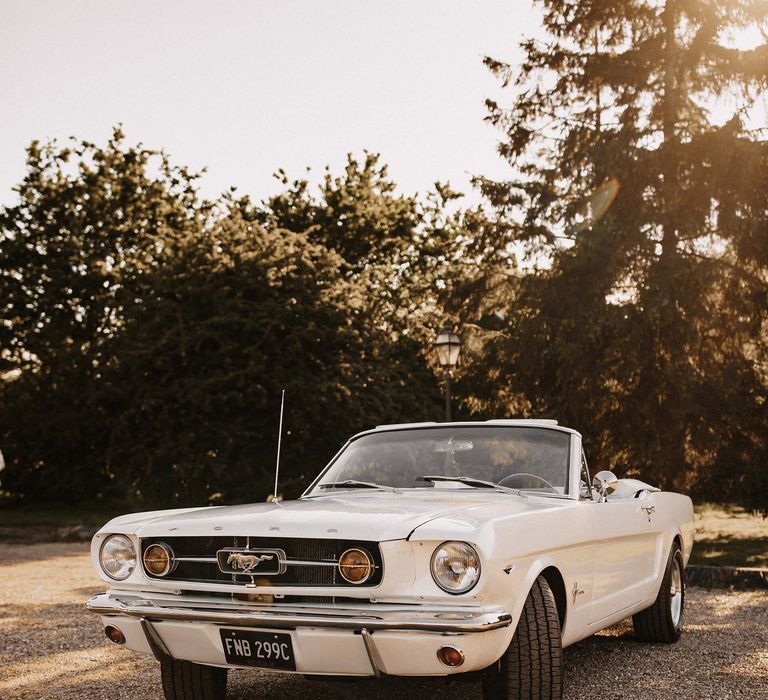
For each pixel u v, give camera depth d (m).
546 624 4.09
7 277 36.28
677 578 6.81
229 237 31.06
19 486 33.41
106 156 38.78
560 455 5.24
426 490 5.09
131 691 5.31
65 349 30.78
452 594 3.69
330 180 40.69
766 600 9.12
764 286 18.36
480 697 5.08
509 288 21.31
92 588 10.70
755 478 18.69
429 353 22.67
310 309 29.41
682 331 17.50
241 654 4.00
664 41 20.78
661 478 18.53
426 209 41.97
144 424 28.09
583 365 18.52
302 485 29.92
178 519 4.44
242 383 27.30
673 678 5.43
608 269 18.38
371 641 3.69
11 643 6.96
